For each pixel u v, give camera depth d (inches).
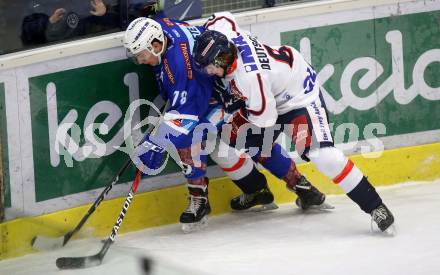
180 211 616.7
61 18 574.9
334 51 644.7
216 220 615.5
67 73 568.4
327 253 521.7
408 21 661.9
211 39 521.3
